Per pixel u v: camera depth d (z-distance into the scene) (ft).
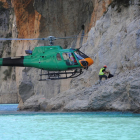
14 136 97.45
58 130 110.42
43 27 387.34
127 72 205.26
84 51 297.33
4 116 186.70
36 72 393.29
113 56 243.60
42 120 149.18
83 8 356.59
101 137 93.20
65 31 373.20
